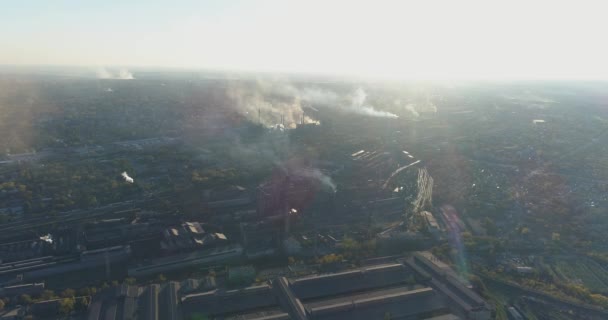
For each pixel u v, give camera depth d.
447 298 182.38
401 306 175.38
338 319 166.88
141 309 168.38
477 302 176.12
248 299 175.75
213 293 177.25
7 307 174.88
